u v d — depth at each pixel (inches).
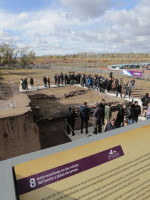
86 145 56.4
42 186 48.8
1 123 160.7
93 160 57.1
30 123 179.9
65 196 52.0
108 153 60.6
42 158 49.4
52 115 346.6
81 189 54.6
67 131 278.1
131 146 66.6
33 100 477.4
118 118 239.8
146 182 69.9
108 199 60.1
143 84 813.9
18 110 183.0
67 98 527.2
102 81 592.7
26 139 178.5
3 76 1186.6
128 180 64.9
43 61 3846.0
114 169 61.4
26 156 48.6
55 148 51.9
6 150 167.8
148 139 71.7
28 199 46.8
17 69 1891.0
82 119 267.9
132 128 67.8
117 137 63.6
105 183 59.4
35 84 840.9
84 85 716.7
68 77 754.2
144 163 69.6
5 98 296.8
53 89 658.8
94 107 403.5
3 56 2359.7
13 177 44.6
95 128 261.0
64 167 52.0
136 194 67.1
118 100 460.8
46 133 285.1
